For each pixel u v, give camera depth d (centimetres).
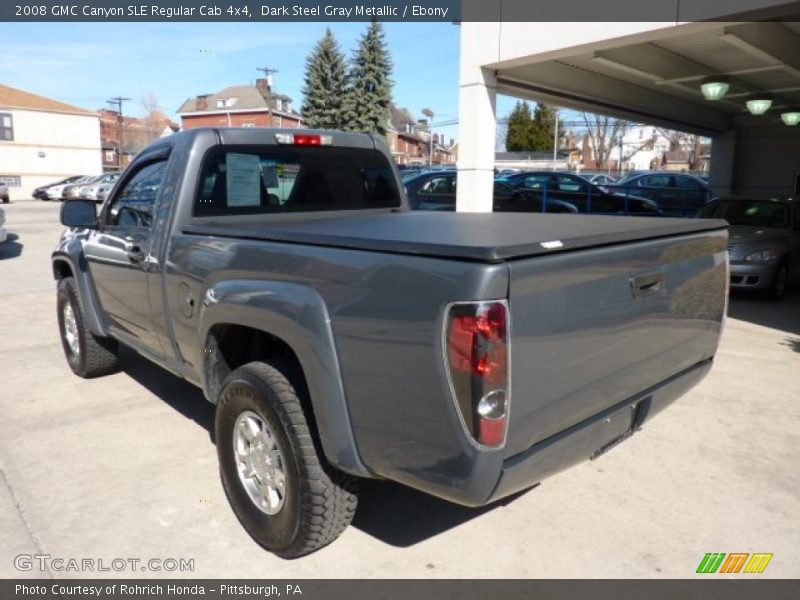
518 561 306
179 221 368
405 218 412
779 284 931
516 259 225
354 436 260
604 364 268
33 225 2123
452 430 225
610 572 298
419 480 242
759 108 1167
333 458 266
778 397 513
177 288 361
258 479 312
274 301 281
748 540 322
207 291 327
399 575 296
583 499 360
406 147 9600
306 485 282
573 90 1073
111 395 521
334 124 5066
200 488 372
